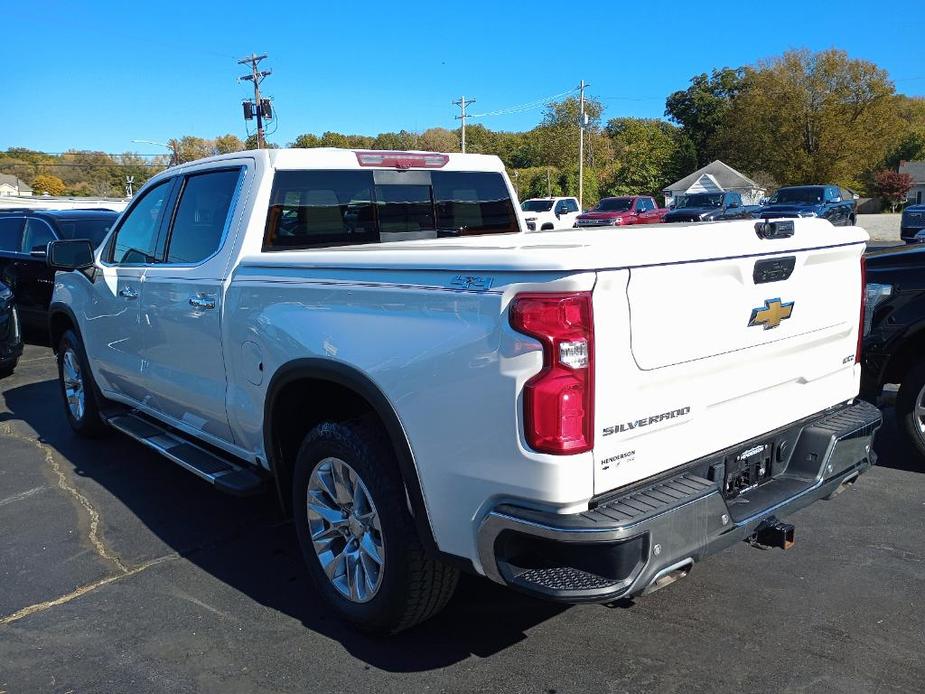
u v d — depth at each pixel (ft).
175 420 15.25
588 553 7.95
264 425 11.77
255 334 11.62
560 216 102.37
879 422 11.47
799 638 10.37
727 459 9.78
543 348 7.72
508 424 8.04
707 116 290.15
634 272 8.04
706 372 9.07
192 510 15.57
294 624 11.13
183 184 14.70
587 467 7.92
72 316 18.74
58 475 17.70
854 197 103.76
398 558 9.57
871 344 16.53
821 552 12.92
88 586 12.40
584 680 9.57
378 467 9.70
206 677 9.86
